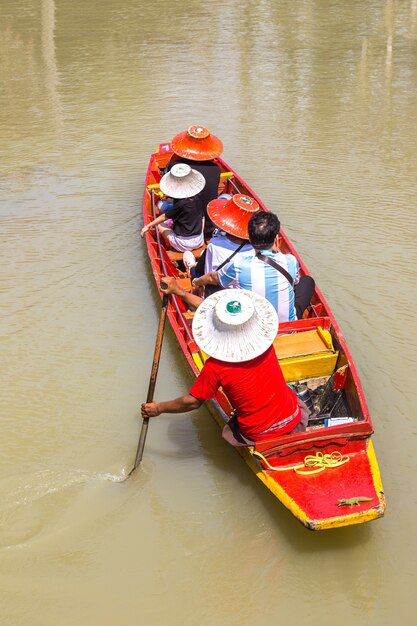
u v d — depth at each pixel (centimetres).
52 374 581
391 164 915
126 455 506
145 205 736
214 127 1027
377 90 1163
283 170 900
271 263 480
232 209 517
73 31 1486
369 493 420
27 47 1379
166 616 401
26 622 396
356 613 403
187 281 643
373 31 1481
